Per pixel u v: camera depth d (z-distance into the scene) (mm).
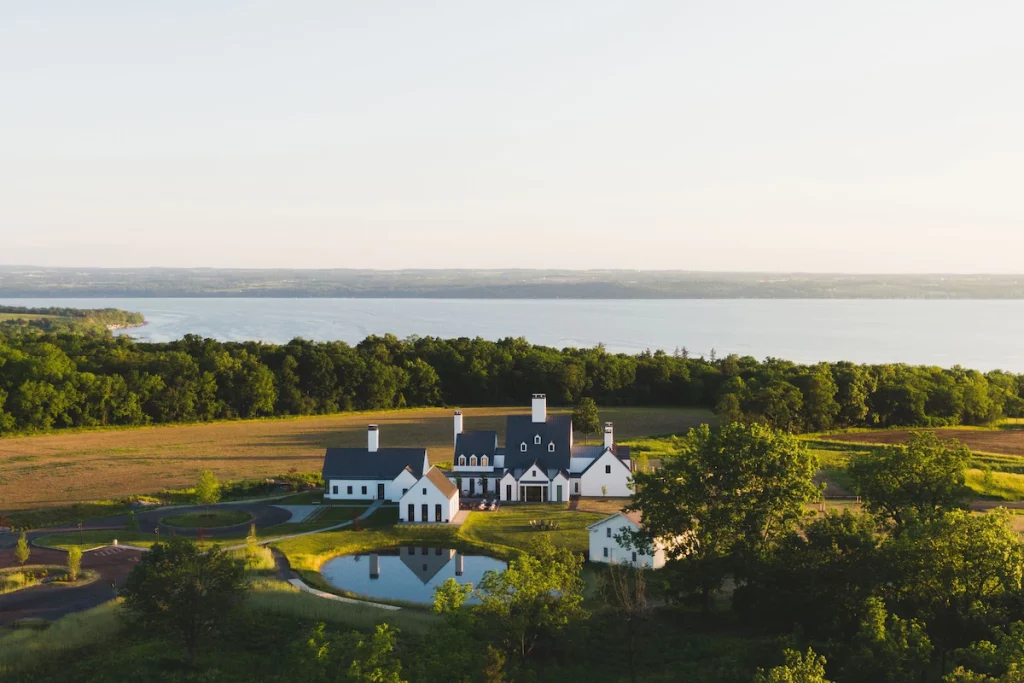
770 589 55531
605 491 110250
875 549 52812
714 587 61469
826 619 52000
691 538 64375
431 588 74625
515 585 50688
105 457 135125
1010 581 46625
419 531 92188
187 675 51156
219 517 97750
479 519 97750
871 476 68188
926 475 66250
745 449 62938
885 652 42188
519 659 50188
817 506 96688
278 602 64688
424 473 99438
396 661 41719
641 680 50469
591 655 54812
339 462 109875
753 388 177500
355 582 76312
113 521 96188
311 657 41812
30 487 113062
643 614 56531
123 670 51438
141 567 53125
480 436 114312
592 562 80000
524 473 107688
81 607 66000
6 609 65500
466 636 45531
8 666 52344
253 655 55250
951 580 47406
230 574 54094
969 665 41562
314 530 93188
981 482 104812
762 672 41188
